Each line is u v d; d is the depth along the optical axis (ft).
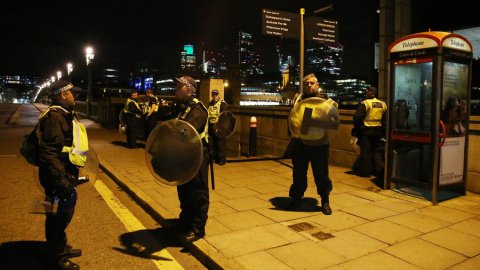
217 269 11.07
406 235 13.48
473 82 50.93
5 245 13.01
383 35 31.76
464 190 18.98
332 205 17.13
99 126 62.28
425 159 20.56
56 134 10.36
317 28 36.76
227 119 27.86
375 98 22.59
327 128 15.02
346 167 26.22
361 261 11.35
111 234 14.29
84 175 13.00
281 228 14.06
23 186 21.36
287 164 28.22
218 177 23.34
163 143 12.07
